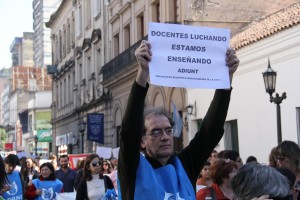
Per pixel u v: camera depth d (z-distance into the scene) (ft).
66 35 137.90
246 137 48.52
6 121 381.60
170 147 10.48
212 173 16.89
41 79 304.30
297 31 41.11
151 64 10.43
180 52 10.73
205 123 11.53
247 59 48.24
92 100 102.89
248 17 61.16
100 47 100.63
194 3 59.98
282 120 42.98
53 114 155.74
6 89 389.60
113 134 88.63
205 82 10.87
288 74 42.37
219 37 11.12
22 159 36.81
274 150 17.46
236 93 50.44
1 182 14.98
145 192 9.98
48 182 29.55
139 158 10.19
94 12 106.01
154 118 10.46
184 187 10.42
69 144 130.00
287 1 62.18
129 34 83.35
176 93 61.21
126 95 80.18
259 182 9.75
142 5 74.18
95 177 25.73
